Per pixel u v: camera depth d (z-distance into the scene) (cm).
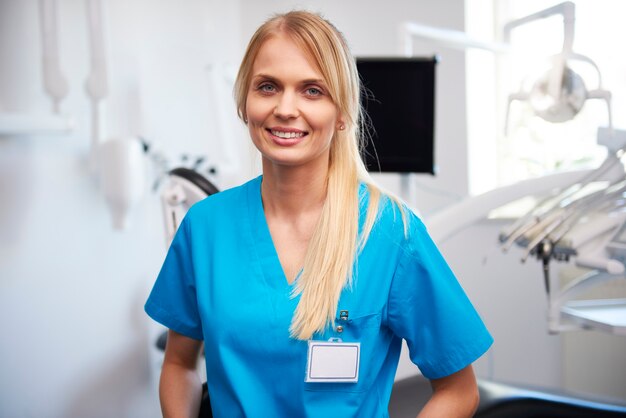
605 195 167
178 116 268
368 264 94
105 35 215
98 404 242
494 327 280
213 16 287
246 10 303
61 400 229
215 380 97
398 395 164
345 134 96
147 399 261
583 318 179
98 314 241
